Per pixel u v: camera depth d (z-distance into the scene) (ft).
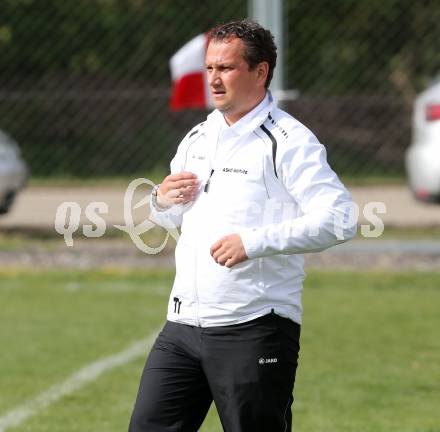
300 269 43.98
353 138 182.91
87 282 113.50
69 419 66.23
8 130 171.32
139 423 44.14
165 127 177.27
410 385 74.02
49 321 95.04
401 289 109.70
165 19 161.99
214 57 42.50
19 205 156.97
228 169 43.04
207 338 43.14
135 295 106.83
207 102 115.75
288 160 42.11
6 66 162.61
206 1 160.25
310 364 79.71
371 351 83.66
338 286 110.42
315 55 171.53
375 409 68.18
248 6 158.92
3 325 93.40
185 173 43.73
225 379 42.78
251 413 42.68
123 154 177.17
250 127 42.68
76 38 161.79
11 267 118.73
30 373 77.36
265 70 43.04
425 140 127.85
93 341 87.30
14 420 65.82
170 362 44.34
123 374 77.10
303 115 180.75
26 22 160.56
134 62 164.04
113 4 161.07
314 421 65.62
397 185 181.57
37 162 175.01
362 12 165.37
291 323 43.62
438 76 143.84
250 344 42.55
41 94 167.53
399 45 168.14
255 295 42.57
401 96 174.19
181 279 44.06
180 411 44.47
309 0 163.94
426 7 164.76
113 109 175.63
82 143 175.73
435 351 83.71
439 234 131.13
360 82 172.86
